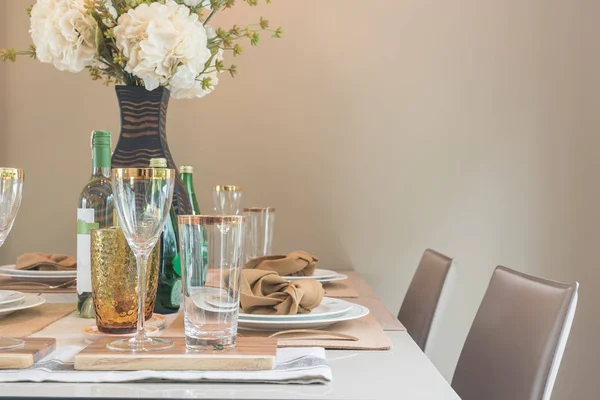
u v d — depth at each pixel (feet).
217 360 2.84
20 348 3.01
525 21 8.59
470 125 8.60
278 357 3.08
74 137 8.51
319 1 8.53
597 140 8.57
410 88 8.59
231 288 3.00
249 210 6.79
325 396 2.60
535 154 8.60
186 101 8.50
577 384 8.58
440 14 8.58
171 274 4.41
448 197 8.61
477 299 8.61
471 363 4.39
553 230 8.61
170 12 4.39
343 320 3.96
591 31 8.57
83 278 4.13
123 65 4.51
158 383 2.74
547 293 3.75
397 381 2.84
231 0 5.15
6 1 8.43
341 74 8.55
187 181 5.99
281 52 8.52
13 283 5.65
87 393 2.57
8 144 8.50
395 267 8.61
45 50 4.47
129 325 3.60
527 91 8.59
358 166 8.58
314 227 8.58
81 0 4.44
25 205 8.53
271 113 8.54
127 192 3.02
